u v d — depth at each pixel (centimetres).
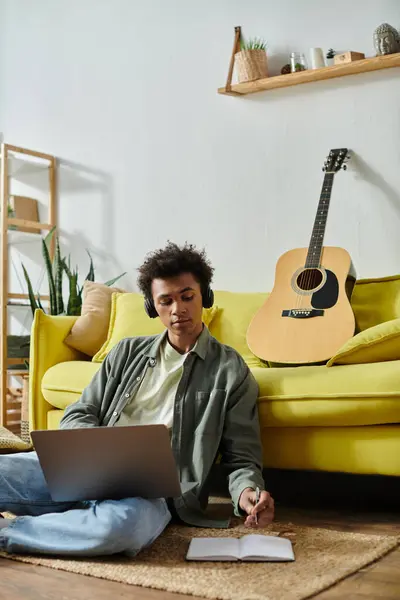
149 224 404
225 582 152
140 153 408
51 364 310
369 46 325
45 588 153
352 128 328
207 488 209
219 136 374
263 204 357
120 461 174
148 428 168
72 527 173
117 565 167
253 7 361
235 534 195
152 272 213
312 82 339
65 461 176
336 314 265
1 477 188
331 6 335
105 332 325
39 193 456
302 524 209
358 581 154
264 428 233
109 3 421
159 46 399
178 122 391
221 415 211
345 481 228
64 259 412
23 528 178
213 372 218
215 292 319
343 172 330
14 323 473
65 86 443
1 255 425
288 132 348
